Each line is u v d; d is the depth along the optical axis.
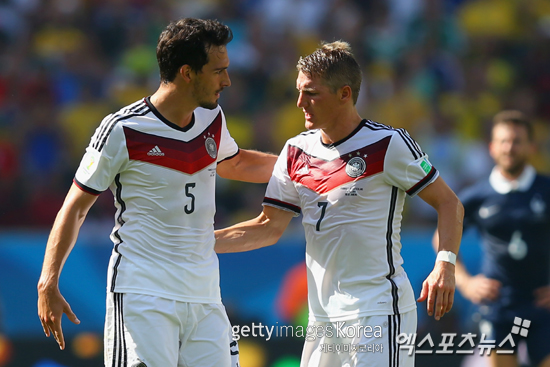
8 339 21.27
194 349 12.43
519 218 19.16
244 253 21.91
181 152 12.13
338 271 12.62
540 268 19.17
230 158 14.20
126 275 11.98
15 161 31.78
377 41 39.75
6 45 36.25
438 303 11.98
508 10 42.94
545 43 42.16
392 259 12.61
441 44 40.75
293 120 35.12
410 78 38.66
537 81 40.84
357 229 12.41
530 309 19.17
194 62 11.80
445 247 12.19
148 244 12.02
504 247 19.33
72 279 21.48
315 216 12.75
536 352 19.09
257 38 38.16
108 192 27.06
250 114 35.38
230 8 39.97
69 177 31.80
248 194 30.09
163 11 39.06
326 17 39.81
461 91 39.19
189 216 12.23
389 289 12.48
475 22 42.28
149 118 12.00
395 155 12.28
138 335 11.84
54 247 11.79
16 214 29.44
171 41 11.83
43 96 34.06
